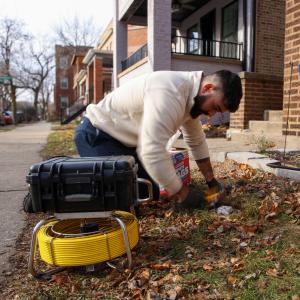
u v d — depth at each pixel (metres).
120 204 2.21
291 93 5.60
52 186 2.18
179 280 2.20
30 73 58.81
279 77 8.66
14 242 2.99
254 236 2.73
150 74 2.52
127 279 2.27
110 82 29.80
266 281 2.13
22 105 60.34
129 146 2.91
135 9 12.34
